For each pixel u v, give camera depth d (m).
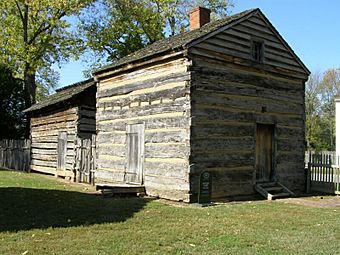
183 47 11.86
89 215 9.09
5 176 18.92
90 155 17.05
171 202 11.73
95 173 16.19
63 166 19.66
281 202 12.24
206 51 12.34
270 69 14.42
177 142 12.10
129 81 14.53
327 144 50.22
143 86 13.76
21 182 16.14
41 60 29.86
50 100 22.61
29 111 23.88
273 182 14.23
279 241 7.04
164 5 32.88
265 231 7.81
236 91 13.17
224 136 12.64
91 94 19.47
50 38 29.58
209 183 11.64
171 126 12.38
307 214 9.88
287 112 15.02
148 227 7.96
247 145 13.37
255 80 13.90
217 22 14.70
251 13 13.87
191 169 11.61
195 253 6.18
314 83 55.47
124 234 7.29
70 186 15.58
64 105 20.25
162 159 12.63
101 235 7.19
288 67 15.17
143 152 13.51
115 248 6.35
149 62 13.36
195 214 9.56
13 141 25.66
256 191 13.47
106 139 15.63
